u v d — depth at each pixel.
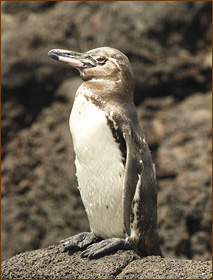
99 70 11.86
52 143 24.14
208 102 24.86
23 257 11.64
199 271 10.52
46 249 11.92
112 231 11.70
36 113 24.89
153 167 11.85
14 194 24.08
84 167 11.52
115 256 11.09
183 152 23.77
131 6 25.08
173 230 22.34
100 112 11.28
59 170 23.69
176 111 24.72
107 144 11.16
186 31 25.23
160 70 24.55
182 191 22.52
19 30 24.86
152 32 24.78
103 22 24.72
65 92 24.28
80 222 23.12
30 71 24.38
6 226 23.70
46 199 23.69
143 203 11.44
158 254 12.25
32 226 23.58
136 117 11.80
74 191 23.28
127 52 24.28
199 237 22.12
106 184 11.30
